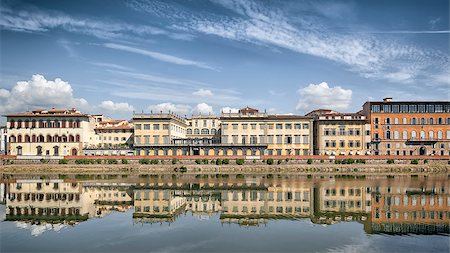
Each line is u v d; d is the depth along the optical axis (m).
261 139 123.94
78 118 128.50
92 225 40.44
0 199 57.34
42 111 132.75
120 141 145.50
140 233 37.06
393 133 124.25
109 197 59.34
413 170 105.44
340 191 64.62
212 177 91.75
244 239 34.72
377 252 30.81
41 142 127.44
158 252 31.02
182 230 38.19
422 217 43.97
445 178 88.62
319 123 124.62
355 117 125.06
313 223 41.03
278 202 54.09
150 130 124.50
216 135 148.25
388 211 47.47
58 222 41.97
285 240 34.34
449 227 39.22
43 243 33.62
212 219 43.34
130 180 84.94
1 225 40.50
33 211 48.28
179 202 54.47
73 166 105.75
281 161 108.94
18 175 97.50
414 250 31.27
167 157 110.75
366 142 124.31
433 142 123.56
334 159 108.44
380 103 124.44
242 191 65.38
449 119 124.31
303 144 123.25
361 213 46.28
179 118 139.00
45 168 105.69
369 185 73.19
